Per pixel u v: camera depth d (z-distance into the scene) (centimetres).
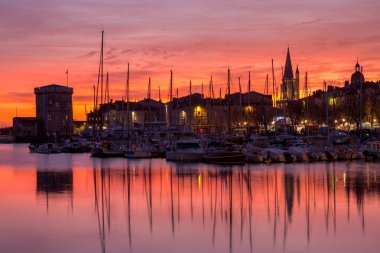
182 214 4825
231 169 8575
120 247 3728
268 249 3678
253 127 16800
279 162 9625
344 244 3756
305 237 3956
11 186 6819
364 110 16938
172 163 9844
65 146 15000
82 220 4556
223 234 4078
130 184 6931
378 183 6644
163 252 3619
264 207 5128
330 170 8256
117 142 13250
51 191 6291
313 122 17650
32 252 3603
